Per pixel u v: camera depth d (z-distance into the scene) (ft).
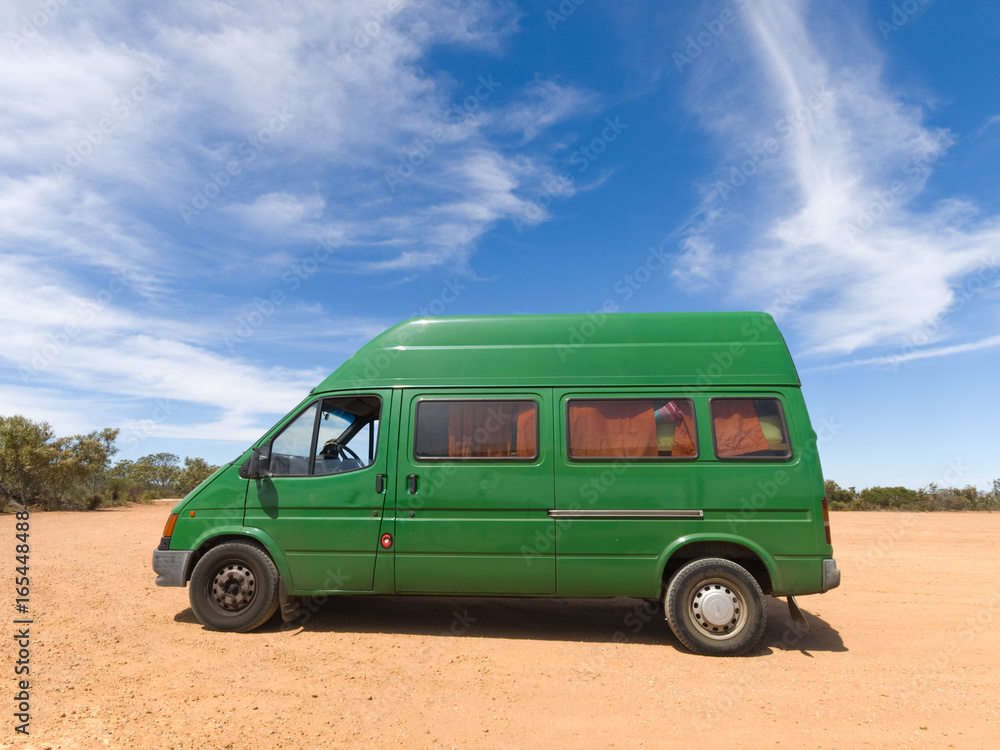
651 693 15.44
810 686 16.17
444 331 22.16
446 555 20.20
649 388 20.77
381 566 20.39
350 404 22.04
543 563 19.92
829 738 12.88
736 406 20.45
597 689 15.67
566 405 20.80
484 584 20.13
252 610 20.52
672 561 20.35
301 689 15.08
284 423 21.83
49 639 18.69
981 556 41.16
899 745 12.57
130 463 106.11
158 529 52.80
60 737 11.78
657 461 20.07
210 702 14.01
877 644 20.57
